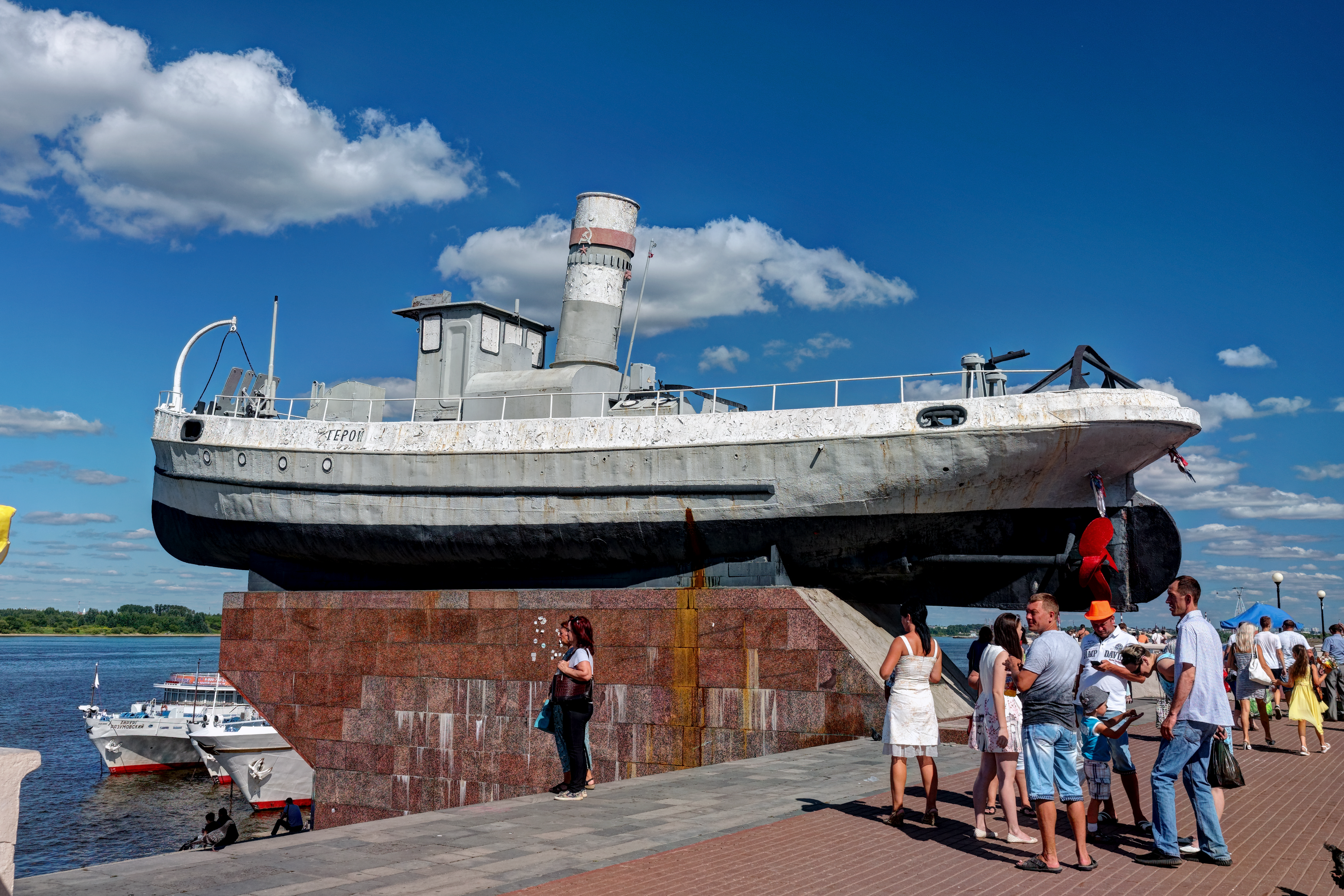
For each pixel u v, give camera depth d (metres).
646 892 7.04
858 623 20.39
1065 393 18.72
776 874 7.57
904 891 7.17
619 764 19.28
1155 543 20.16
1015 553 20.09
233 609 24.42
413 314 28.56
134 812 41.03
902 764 9.35
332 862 7.94
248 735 42.12
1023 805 10.38
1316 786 12.01
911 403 19.66
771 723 18.00
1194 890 7.35
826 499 20.06
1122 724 9.01
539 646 20.73
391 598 22.56
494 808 10.38
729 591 18.84
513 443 22.50
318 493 24.36
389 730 22.00
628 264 27.44
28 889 7.08
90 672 125.81
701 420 21.08
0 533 5.77
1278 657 17.48
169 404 27.59
